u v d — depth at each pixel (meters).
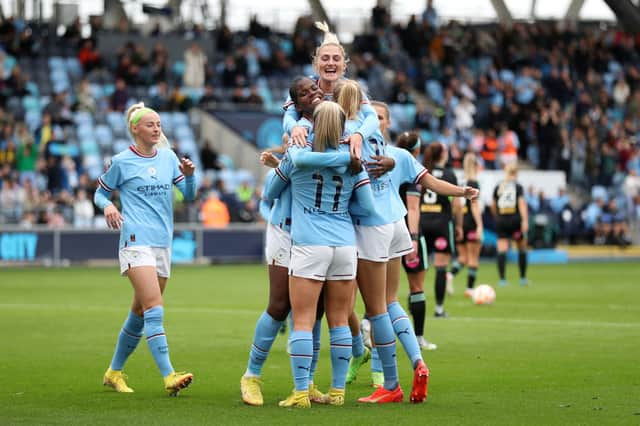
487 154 116.62
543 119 120.25
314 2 139.50
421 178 28.41
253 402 26.28
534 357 35.28
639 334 42.22
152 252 28.42
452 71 132.00
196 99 118.81
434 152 44.41
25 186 91.38
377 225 26.92
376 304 27.05
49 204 91.25
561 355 35.75
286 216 26.89
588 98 130.25
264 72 126.19
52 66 119.38
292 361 26.12
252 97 117.44
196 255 93.88
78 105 109.69
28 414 24.92
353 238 26.23
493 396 27.50
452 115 123.56
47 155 100.44
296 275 25.92
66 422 23.86
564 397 27.25
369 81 127.06
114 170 28.50
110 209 28.31
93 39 123.56
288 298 26.80
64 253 90.44
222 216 95.56
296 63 129.50
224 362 34.28
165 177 28.81
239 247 95.75
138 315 28.45
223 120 112.56
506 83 128.25
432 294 63.41
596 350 37.12
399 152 28.47
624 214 117.81
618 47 145.38
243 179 106.88
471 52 138.62
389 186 27.75
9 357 35.44
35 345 38.75
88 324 46.12
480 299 55.41
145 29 138.12
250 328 44.69
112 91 117.06
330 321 26.61
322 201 25.77
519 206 70.94
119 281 74.38
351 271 26.16
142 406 26.11
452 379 30.52
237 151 111.81
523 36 141.75
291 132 25.94
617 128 126.94
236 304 56.59
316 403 26.78
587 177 120.56
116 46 125.94
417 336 37.34
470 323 46.41
